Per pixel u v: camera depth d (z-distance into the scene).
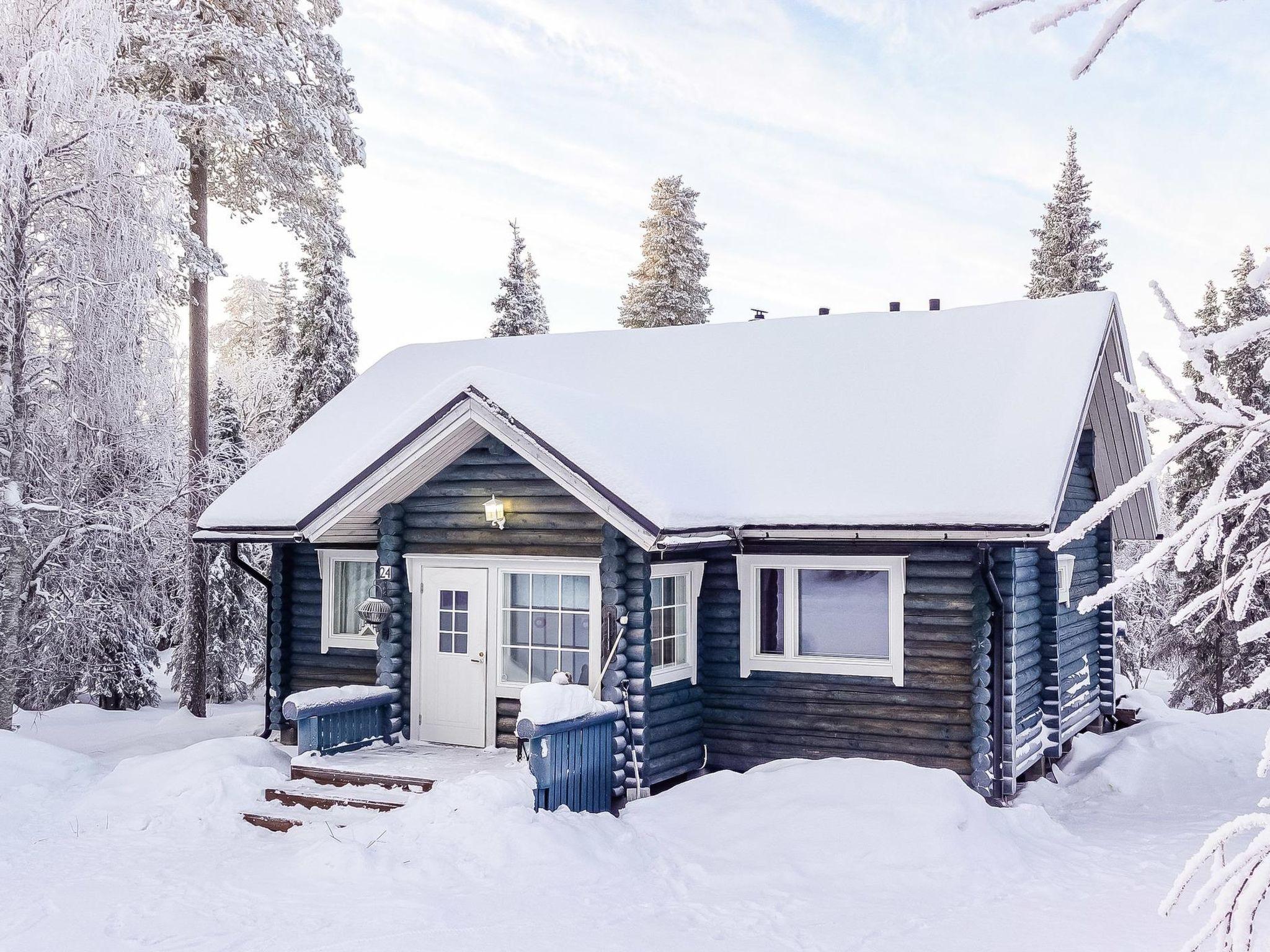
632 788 11.92
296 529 12.90
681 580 13.32
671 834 10.77
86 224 16.06
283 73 20.28
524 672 12.84
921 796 10.80
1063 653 15.50
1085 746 15.93
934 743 12.38
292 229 22.36
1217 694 25.23
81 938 7.89
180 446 18.14
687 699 13.25
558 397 12.70
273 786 11.90
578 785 11.11
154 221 16.52
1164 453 2.49
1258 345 19.39
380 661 13.39
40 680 20.66
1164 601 29.33
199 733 17.62
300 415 32.31
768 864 9.87
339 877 9.32
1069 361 14.02
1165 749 15.24
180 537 18.39
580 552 12.37
